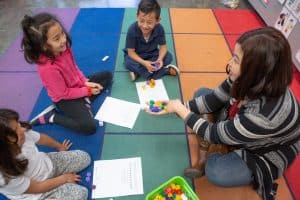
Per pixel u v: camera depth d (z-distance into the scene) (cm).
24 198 121
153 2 175
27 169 117
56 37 142
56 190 126
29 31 138
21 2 314
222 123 118
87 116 167
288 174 149
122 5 304
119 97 191
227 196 139
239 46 97
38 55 146
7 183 104
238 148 131
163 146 161
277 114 100
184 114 132
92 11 288
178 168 150
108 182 142
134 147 160
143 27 181
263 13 272
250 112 106
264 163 119
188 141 164
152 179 145
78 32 255
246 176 122
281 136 109
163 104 173
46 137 141
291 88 204
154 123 175
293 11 224
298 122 104
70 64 166
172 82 205
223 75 212
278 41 90
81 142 163
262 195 125
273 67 92
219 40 250
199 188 142
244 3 314
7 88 198
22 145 117
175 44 243
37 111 181
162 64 205
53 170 132
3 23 275
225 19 282
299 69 211
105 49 235
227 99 140
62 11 289
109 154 156
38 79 206
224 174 123
